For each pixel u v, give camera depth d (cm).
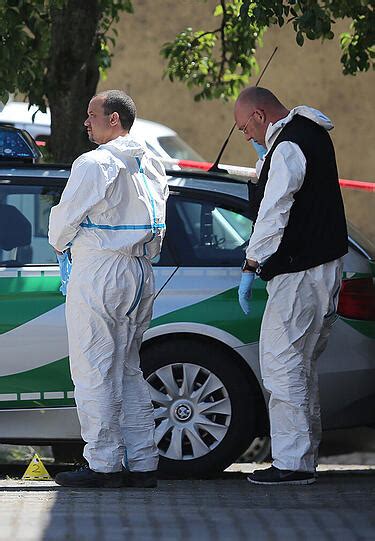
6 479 2294
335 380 2192
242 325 2184
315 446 2073
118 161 1853
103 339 1883
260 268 1958
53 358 2180
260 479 2019
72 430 2200
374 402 2222
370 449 3319
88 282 1859
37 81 2897
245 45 3362
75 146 2983
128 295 1878
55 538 1494
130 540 1488
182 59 3441
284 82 4744
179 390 2198
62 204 1836
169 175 2273
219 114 4828
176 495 1878
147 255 1905
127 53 4838
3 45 2755
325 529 1566
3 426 2198
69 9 2936
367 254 2256
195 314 2178
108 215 1858
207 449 2198
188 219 2228
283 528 1572
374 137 4722
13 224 2228
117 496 1853
